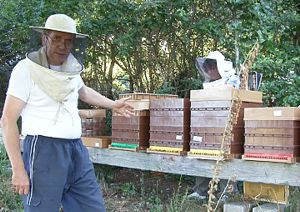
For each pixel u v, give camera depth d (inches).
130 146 230.4
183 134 207.5
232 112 94.4
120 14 329.4
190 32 344.2
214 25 303.3
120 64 383.6
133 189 258.2
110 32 342.3
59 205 117.0
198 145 198.5
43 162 114.1
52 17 114.0
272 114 177.5
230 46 300.0
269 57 275.1
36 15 329.1
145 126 228.5
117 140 237.8
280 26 281.4
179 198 232.5
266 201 187.6
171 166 212.1
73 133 118.6
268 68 264.5
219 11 313.6
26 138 116.7
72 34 114.1
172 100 211.6
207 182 230.2
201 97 196.9
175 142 210.5
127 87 394.6
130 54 359.6
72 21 114.6
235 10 291.4
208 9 324.5
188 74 360.8
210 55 212.1
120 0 326.0
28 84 114.0
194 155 199.5
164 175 303.0
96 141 249.0
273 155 177.3
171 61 364.2
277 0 284.7
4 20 354.9
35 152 114.3
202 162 199.5
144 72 378.6
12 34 371.6
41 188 114.0
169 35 353.1
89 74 391.9
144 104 223.1
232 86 193.9
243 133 193.5
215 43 336.5
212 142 193.2
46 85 113.8
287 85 263.9
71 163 119.3
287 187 182.1
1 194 219.6
